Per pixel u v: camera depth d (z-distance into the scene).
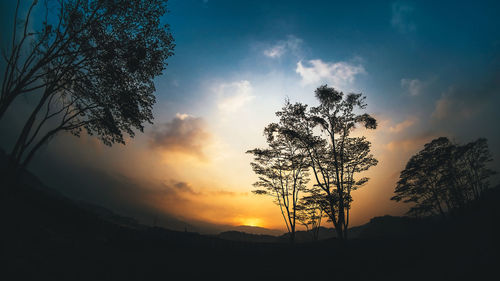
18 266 8.34
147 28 17.50
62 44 16.09
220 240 18.84
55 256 10.34
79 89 17.98
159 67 18.80
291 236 28.09
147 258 13.85
